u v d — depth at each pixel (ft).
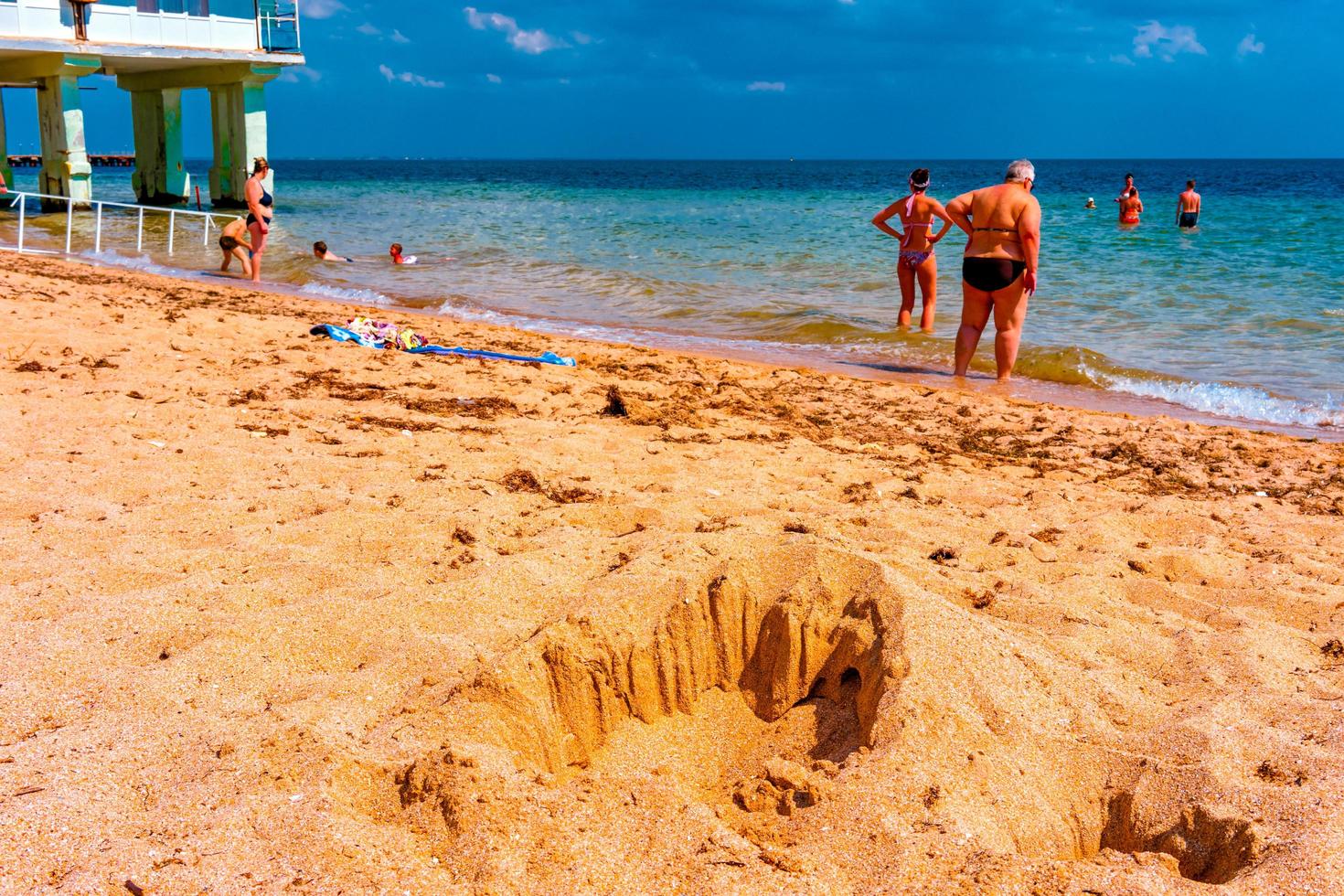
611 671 10.57
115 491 16.26
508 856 7.63
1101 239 73.31
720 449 21.11
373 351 30.07
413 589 12.17
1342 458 23.24
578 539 14.12
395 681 10.30
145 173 108.47
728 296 48.80
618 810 8.23
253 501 15.96
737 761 10.59
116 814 7.96
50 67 84.64
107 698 9.88
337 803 8.26
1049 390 31.40
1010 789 8.85
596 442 21.03
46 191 93.81
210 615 11.65
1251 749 9.39
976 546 15.42
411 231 81.76
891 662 9.96
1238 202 129.70
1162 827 8.66
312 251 62.85
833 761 9.90
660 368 31.12
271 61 94.22
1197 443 24.23
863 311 44.73
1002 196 30.99
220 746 8.98
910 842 7.91
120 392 22.70
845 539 14.46
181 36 89.04
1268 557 15.74
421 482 17.29
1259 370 33.99
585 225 92.02
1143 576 14.83
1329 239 71.97
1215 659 11.57
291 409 22.45
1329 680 11.28
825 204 138.41
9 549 13.60
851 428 24.63
